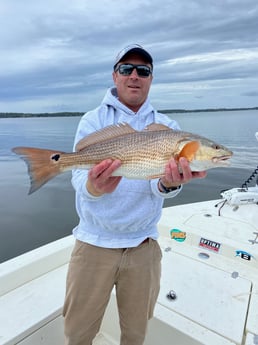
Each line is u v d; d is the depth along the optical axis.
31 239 6.44
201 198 8.70
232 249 3.21
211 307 2.50
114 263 1.97
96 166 1.60
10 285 2.60
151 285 2.10
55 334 2.39
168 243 3.58
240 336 2.19
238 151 13.02
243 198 4.20
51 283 2.72
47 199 9.01
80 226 2.08
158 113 2.37
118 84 2.19
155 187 1.93
